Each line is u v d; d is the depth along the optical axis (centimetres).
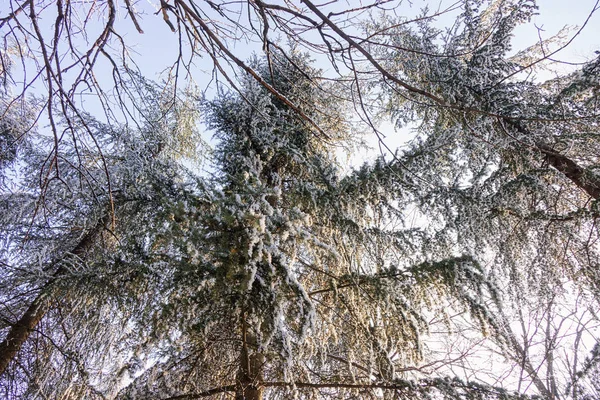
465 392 322
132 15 281
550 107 465
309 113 490
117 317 382
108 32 283
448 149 381
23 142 506
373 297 327
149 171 366
